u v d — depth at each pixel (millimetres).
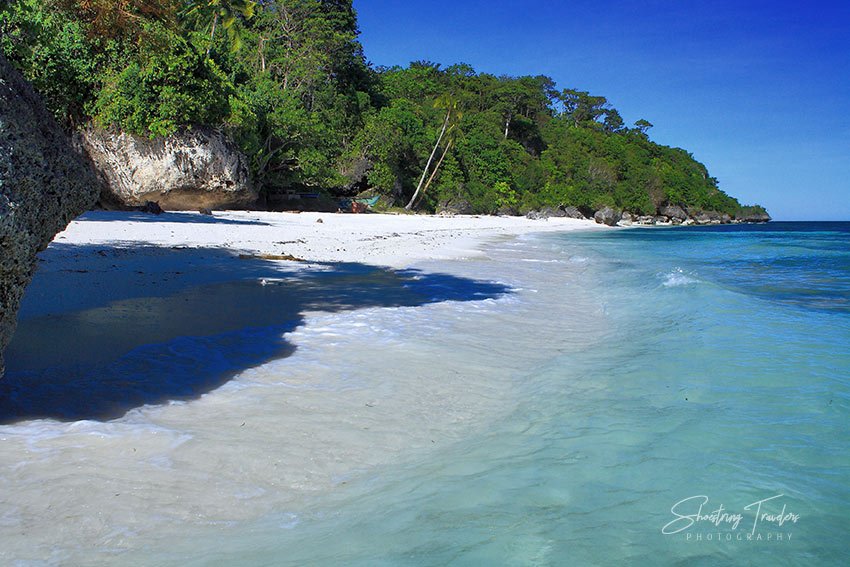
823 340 5828
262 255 13109
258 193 40375
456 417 3762
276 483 2793
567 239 32844
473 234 30828
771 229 68875
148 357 4926
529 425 3564
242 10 36125
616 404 3924
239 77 39062
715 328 6516
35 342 5242
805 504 2434
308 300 8031
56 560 2100
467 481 2756
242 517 2469
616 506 2447
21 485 2656
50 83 24297
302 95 53500
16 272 3439
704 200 111500
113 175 26266
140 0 8469
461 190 67438
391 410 3854
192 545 2225
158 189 27141
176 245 13984
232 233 18172
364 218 36969
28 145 3445
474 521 2344
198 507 2537
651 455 3006
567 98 135875
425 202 63344
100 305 6996
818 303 8477
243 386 4305
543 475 2795
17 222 3311
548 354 5465
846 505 2424
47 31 16609
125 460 2977
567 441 3256
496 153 75812
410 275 11391
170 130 26375
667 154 130125
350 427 3537
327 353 5309
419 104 78750
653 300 8727
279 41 56188
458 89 94875
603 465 2898
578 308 8227
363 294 8727
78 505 2494
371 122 55719
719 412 3672
